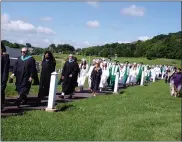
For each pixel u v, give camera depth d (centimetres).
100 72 1877
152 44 11331
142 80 3103
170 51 10581
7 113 1145
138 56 10756
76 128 965
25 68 1307
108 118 1144
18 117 1059
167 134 963
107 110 1288
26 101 1345
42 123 1000
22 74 1306
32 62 1323
